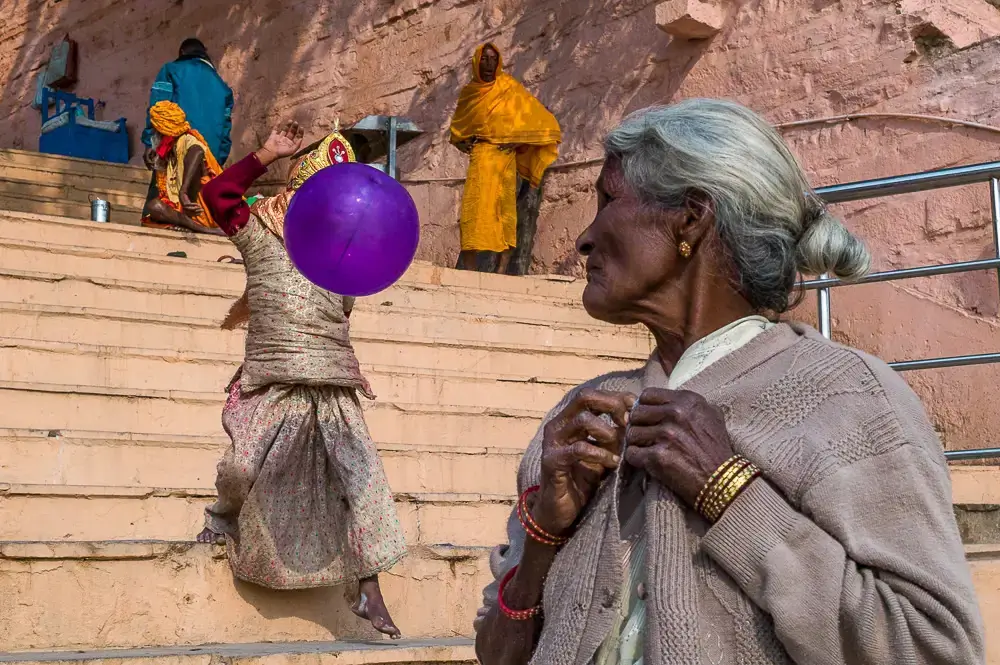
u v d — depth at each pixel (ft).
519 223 32.83
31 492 14.17
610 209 6.15
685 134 5.88
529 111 30.60
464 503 16.33
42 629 12.22
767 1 28.22
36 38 55.67
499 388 21.91
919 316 23.25
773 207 5.82
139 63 49.47
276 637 13.60
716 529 5.34
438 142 37.06
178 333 20.97
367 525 13.24
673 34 29.66
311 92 41.83
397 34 39.22
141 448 16.62
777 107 27.61
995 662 11.30
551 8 34.24
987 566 11.51
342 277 8.33
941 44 24.63
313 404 13.52
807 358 5.74
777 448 5.48
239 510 13.51
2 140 56.44
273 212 13.47
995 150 23.13
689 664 5.32
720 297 6.01
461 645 12.97
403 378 20.94
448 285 26.58
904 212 24.13
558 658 5.73
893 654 5.11
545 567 6.16
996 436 21.70
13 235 23.97
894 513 5.30
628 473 5.99
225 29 45.39
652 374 6.21
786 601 5.18
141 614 12.79
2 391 17.19
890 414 5.45
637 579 5.75
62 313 20.07
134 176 42.47
